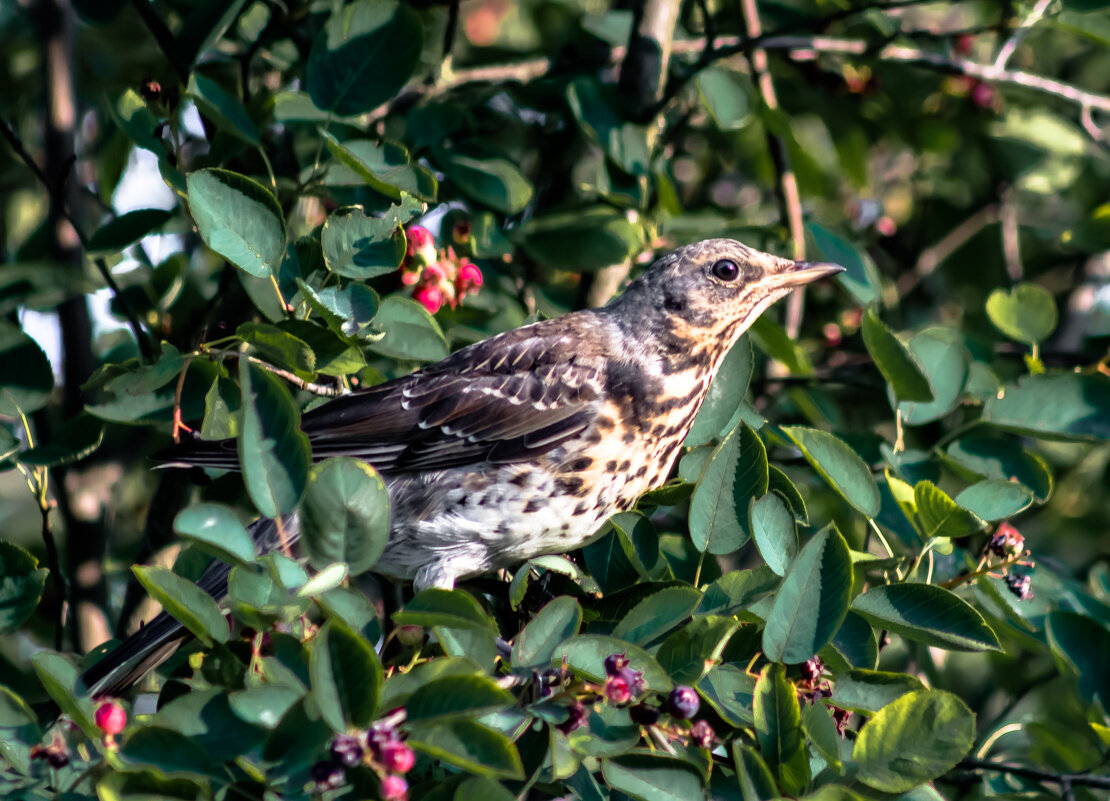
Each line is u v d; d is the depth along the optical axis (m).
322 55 9.65
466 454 9.66
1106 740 8.31
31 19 13.83
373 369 10.34
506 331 10.68
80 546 11.73
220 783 6.02
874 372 12.73
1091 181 16.38
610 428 9.64
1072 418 9.52
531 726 6.63
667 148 13.48
